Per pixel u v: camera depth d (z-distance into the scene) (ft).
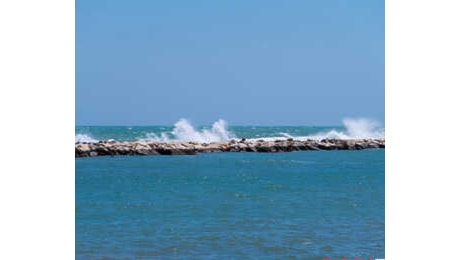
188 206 77.05
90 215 70.13
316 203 78.54
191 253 54.75
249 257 53.78
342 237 60.34
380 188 91.20
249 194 87.86
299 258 53.31
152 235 60.85
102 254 54.24
